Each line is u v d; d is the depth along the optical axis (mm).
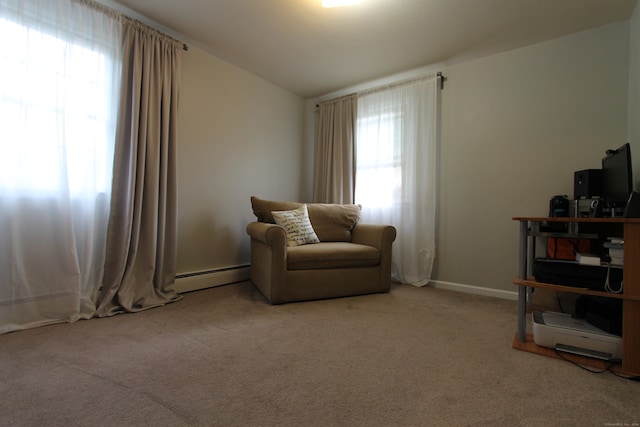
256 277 2488
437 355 1371
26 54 1597
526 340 1520
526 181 2369
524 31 2182
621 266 1271
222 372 1191
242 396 1033
